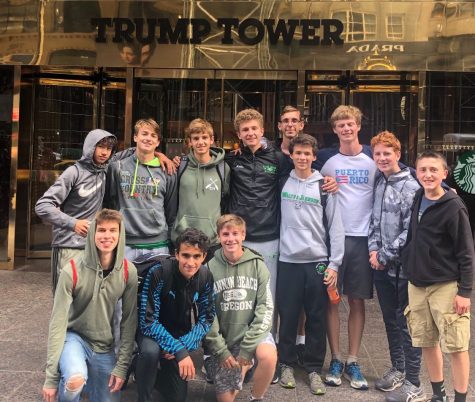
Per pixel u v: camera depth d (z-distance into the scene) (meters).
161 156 4.02
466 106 7.49
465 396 3.40
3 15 7.18
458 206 3.35
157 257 3.50
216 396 3.64
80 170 3.86
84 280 3.11
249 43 7.10
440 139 7.54
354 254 4.05
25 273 7.36
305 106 7.82
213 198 3.96
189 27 7.12
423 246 3.43
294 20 7.00
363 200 4.06
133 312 3.25
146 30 7.15
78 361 3.03
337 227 3.95
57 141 8.26
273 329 4.32
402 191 3.80
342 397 3.80
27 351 4.47
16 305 5.80
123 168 3.91
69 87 8.17
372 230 3.97
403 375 3.92
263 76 7.73
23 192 8.16
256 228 4.02
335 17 6.95
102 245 3.08
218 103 7.93
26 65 7.41
